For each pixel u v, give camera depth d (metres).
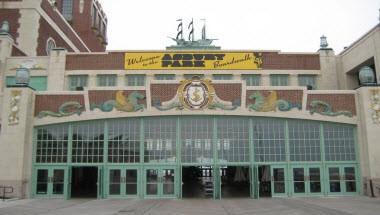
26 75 28.86
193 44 37.94
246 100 28.44
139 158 28.28
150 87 28.48
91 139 28.48
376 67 31.16
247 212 20.05
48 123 28.41
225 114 28.22
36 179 28.16
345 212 19.16
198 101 28.33
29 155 28.19
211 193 31.67
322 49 35.66
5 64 34.53
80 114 28.39
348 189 28.36
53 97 28.73
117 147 28.41
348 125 28.89
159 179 28.11
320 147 28.66
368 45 32.16
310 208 21.19
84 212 20.09
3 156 27.47
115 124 28.66
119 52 35.06
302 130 28.77
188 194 32.22
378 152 27.67
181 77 34.47
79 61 35.00
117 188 28.06
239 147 28.39
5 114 28.02
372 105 28.25
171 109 28.27
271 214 19.12
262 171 30.69
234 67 34.75
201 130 28.55
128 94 28.53
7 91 28.22
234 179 42.34
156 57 34.88
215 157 28.23
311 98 28.77
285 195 28.14
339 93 28.97
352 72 35.12
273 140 28.53
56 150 28.39
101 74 34.62
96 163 28.22
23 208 21.88
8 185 27.17
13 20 38.56
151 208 21.75
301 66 35.16
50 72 34.62
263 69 34.81
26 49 37.88
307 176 28.34
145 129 28.56
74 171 38.44
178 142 28.36
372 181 27.38
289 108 28.50
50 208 22.02
